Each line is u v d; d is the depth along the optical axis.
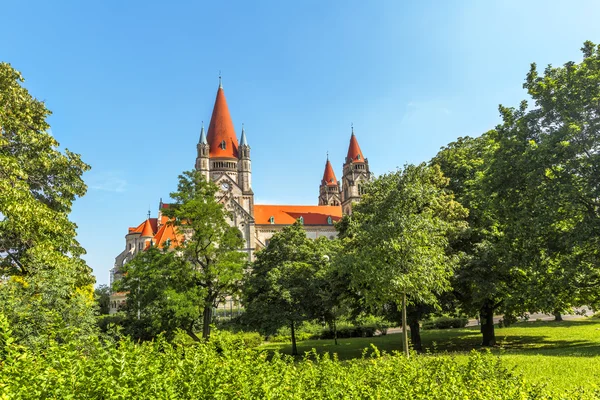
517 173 27.89
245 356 10.73
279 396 8.43
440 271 21.22
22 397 6.69
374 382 10.59
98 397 7.10
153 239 96.56
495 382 10.53
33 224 22.89
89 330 18.45
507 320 34.03
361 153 121.69
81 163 30.84
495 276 29.70
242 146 102.12
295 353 36.53
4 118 24.33
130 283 38.91
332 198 136.62
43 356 9.56
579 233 24.19
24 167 26.22
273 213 114.56
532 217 26.31
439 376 11.24
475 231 32.47
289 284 34.94
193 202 34.69
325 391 9.49
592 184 25.00
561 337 34.50
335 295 33.16
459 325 55.59
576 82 26.28
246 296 36.97
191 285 34.19
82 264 29.17
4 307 15.49
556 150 24.95
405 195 21.50
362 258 21.16
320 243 42.50
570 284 26.81
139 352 9.33
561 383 15.10
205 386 8.27
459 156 38.38
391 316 32.31
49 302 17.55
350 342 43.41
